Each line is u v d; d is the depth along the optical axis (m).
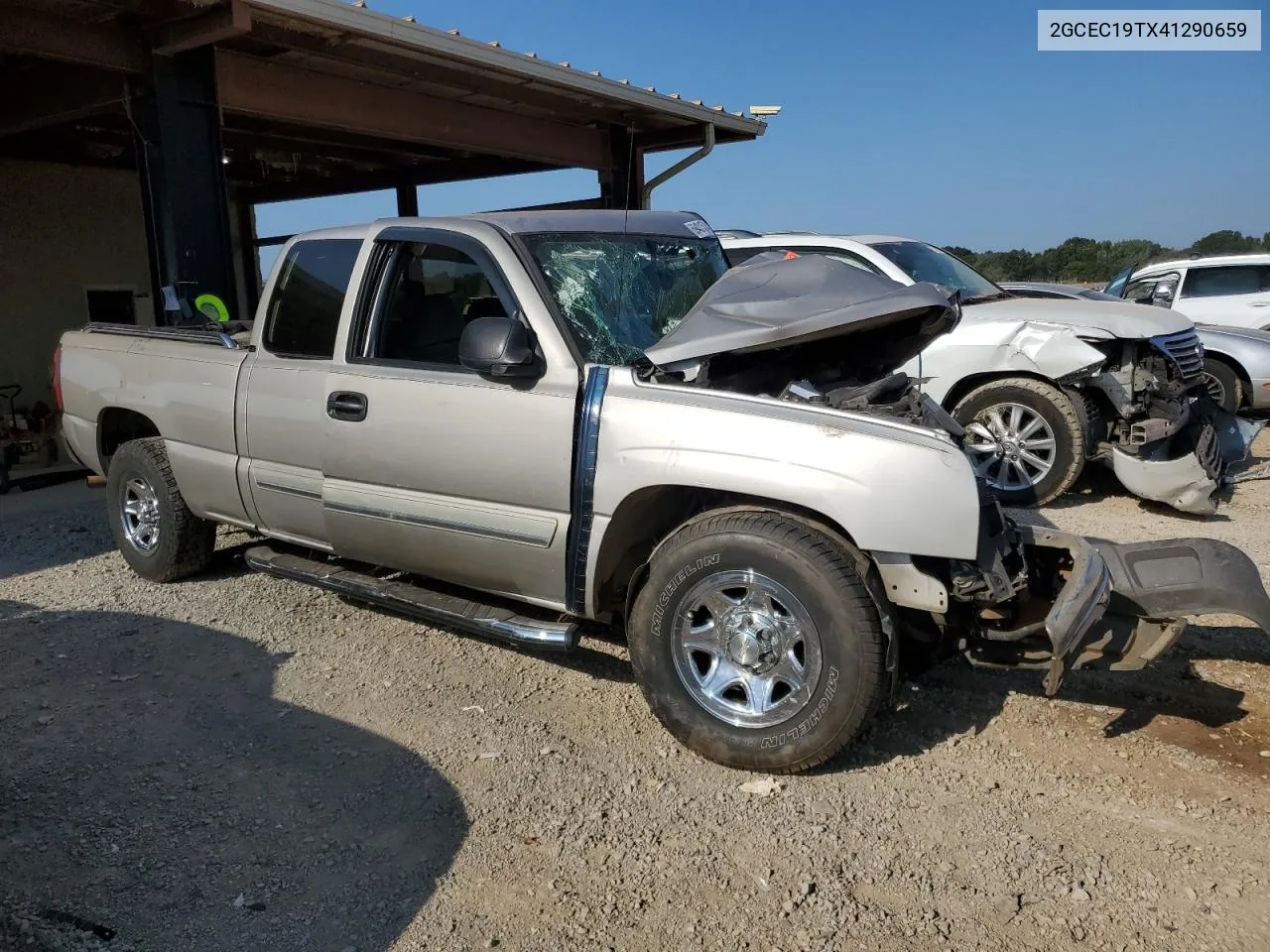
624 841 3.20
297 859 3.13
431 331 4.43
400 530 4.36
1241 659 4.46
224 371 5.06
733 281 4.07
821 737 3.41
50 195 12.44
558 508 3.87
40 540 6.95
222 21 7.35
